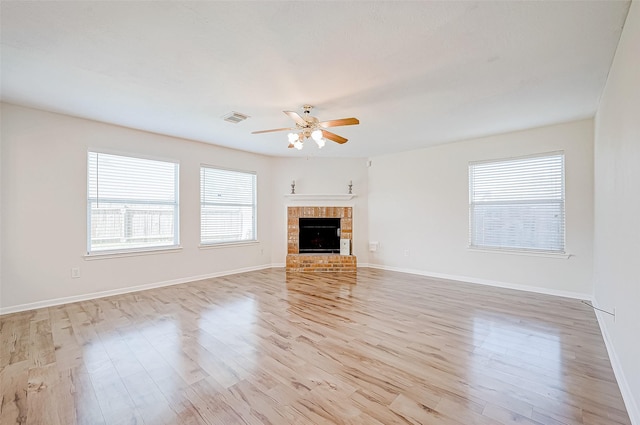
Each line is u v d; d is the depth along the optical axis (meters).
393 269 6.11
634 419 1.63
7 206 3.44
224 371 2.18
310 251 6.52
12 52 2.36
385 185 6.26
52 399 1.86
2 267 3.40
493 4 1.80
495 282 4.78
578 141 4.05
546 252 4.28
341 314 3.39
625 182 2.04
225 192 5.71
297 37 2.15
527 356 2.42
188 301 3.90
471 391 1.94
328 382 2.04
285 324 3.08
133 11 1.87
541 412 1.74
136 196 4.51
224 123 4.15
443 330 2.94
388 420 1.66
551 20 1.96
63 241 3.81
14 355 2.42
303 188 6.52
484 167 4.93
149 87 3.01
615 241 2.38
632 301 1.81
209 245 5.34
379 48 2.29
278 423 1.64
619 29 2.04
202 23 1.99
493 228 4.84
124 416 1.70
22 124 3.52
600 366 2.27
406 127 4.34
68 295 3.84
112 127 4.22
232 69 2.63
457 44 2.24
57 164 3.77
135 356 2.41
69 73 2.71
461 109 3.60
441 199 5.43
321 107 3.53
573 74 2.70
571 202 4.11
